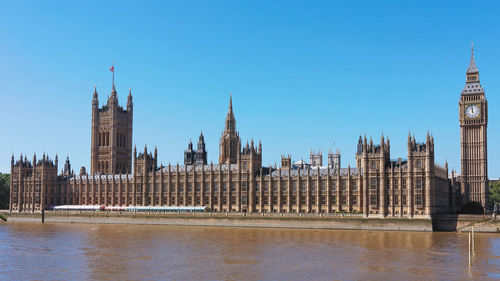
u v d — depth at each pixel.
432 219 192.62
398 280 101.12
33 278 105.00
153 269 112.94
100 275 107.12
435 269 111.19
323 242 155.88
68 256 131.75
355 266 114.94
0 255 134.12
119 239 169.88
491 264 116.62
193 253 135.00
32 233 196.00
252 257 127.81
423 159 198.62
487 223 186.75
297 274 106.88
